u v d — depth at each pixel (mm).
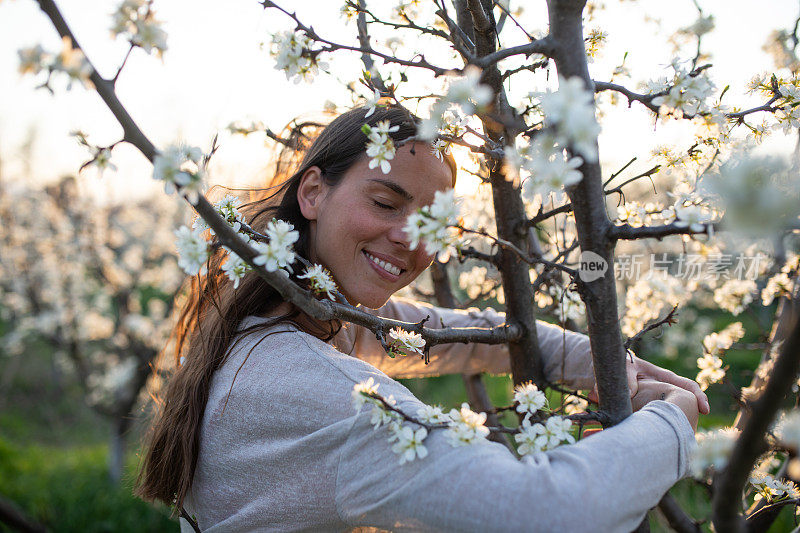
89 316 5941
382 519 806
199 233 936
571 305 1237
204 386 1060
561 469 737
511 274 1195
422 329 965
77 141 654
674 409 900
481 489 723
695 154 992
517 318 1222
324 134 1152
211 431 1010
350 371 911
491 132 960
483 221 1521
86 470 5328
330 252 1078
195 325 1185
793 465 622
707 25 805
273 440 922
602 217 808
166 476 1120
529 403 856
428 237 725
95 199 6012
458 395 6039
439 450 771
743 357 5043
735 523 666
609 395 893
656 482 790
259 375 965
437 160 1016
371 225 1029
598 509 706
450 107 799
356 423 835
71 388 8453
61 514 4414
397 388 897
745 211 555
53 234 5879
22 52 550
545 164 619
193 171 683
